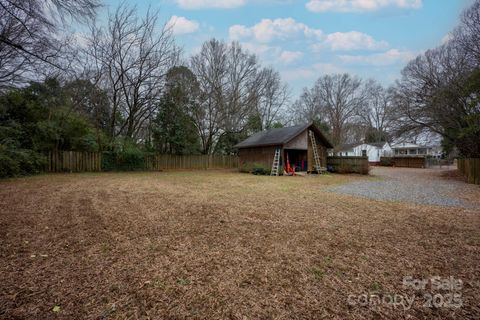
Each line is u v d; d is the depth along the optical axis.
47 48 7.99
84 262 2.98
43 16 6.74
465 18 13.52
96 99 18.41
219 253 3.29
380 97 42.91
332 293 2.40
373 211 5.69
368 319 2.02
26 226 4.32
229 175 15.91
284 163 18.44
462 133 13.30
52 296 2.28
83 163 16.20
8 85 11.25
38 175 13.02
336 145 36.06
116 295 2.32
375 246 3.58
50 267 2.83
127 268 2.84
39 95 14.44
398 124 19.89
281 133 18.27
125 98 20.55
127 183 10.54
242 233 4.09
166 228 4.31
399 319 2.02
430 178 14.25
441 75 16.33
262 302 2.24
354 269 2.88
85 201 6.48
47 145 14.46
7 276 2.61
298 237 3.93
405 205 6.37
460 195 8.03
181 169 21.84
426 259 3.16
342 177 14.94
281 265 2.97
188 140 22.66
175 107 20.97
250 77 26.67
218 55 24.66
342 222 4.78
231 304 2.21
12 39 7.45
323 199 7.14
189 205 6.10
